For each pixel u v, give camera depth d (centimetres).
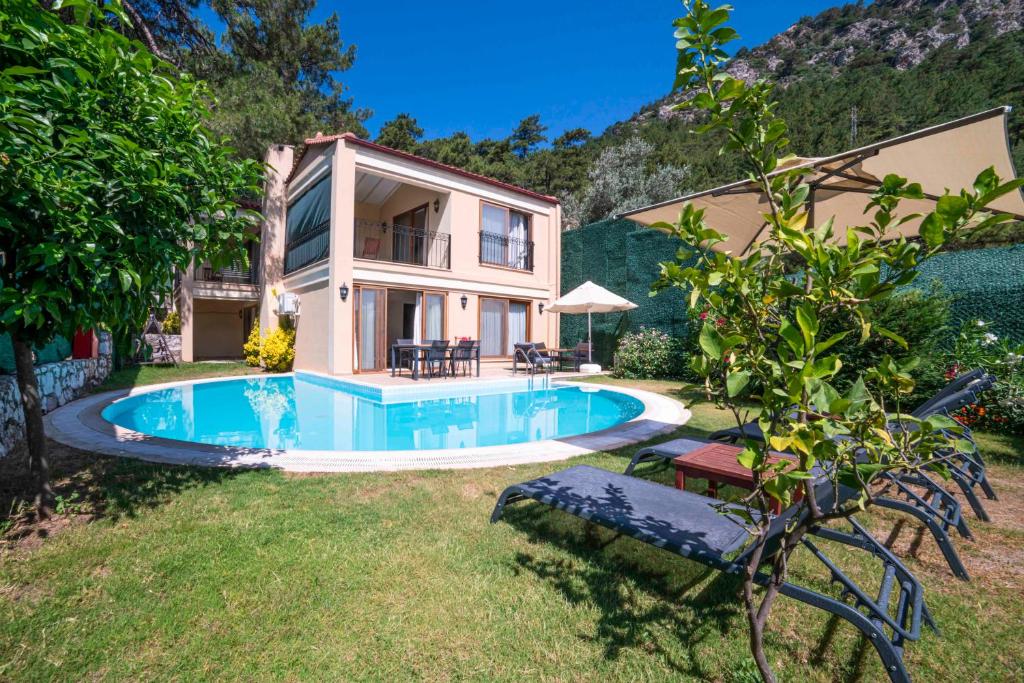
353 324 1154
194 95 336
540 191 3412
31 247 249
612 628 205
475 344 1192
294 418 765
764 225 470
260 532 283
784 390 123
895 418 121
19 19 231
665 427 580
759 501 141
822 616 212
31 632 197
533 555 263
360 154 1158
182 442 490
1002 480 391
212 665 182
